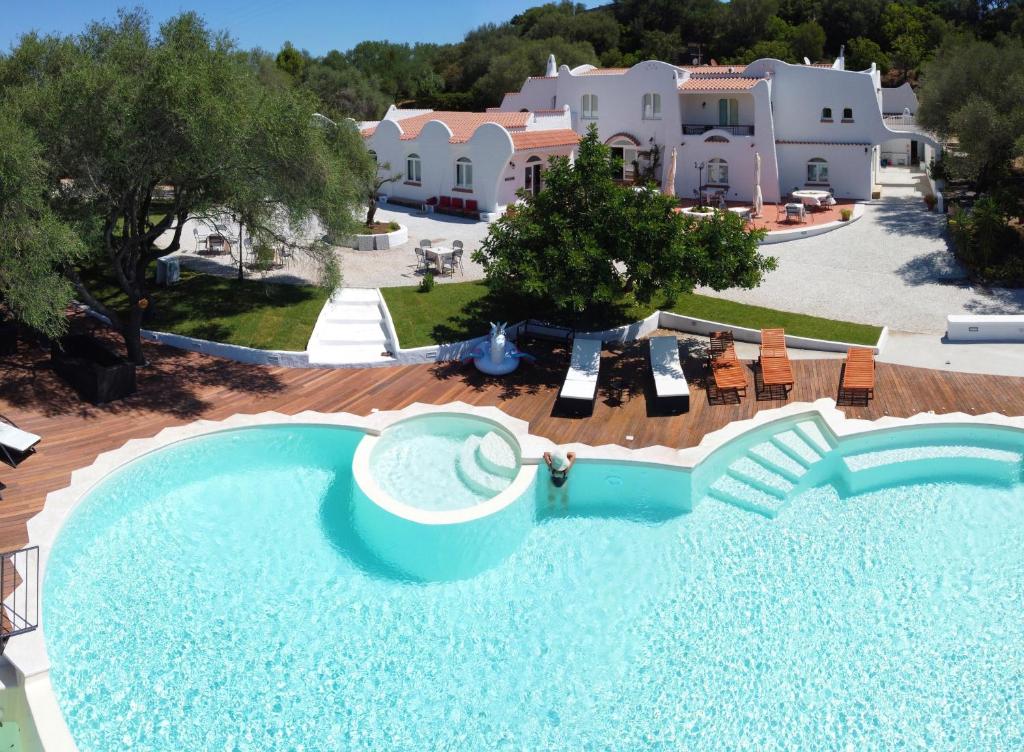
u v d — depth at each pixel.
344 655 13.79
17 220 18.17
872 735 12.17
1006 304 27.80
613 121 46.34
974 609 14.62
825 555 16.12
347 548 16.48
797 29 77.94
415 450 19.72
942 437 20.08
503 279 24.02
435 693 13.06
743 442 20.14
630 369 24.14
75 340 23.75
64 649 13.70
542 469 18.34
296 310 27.28
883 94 58.88
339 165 24.73
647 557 16.20
